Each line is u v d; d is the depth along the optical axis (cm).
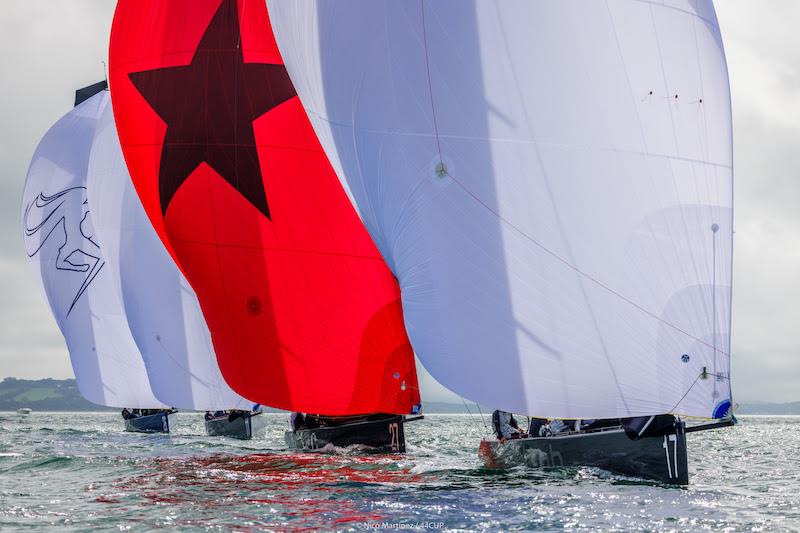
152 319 9469
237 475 5684
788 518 3875
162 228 7144
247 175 6706
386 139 5412
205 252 6819
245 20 6831
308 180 6625
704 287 4578
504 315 4881
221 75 6800
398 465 6066
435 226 5134
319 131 5978
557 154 4769
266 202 6669
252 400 6775
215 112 6781
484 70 4966
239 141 6738
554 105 4781
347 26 5662
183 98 6844
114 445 8988
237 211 6719
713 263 4603
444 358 5084
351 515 3988
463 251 5022
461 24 5041
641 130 4650
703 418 4531
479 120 4972
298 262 6612
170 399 9450
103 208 9738
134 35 6975
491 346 4922
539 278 4791
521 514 3912
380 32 5431
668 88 4653
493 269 4919
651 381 4572
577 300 4706
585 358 4688
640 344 4591
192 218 6831
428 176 5175
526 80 4847
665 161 4625
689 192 4622
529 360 4809
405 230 5319
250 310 6712
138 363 11756
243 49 6806
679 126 4641
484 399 4944
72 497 4681
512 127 4872
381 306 6512
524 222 4831
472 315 4984
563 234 4741
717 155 4666
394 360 6519
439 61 5122
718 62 4669
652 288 4584
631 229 4625
